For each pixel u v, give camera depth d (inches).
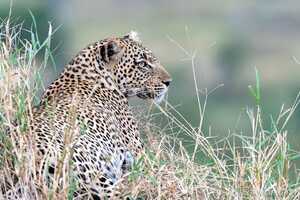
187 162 484.4
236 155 503.8
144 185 458.3
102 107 498.9
